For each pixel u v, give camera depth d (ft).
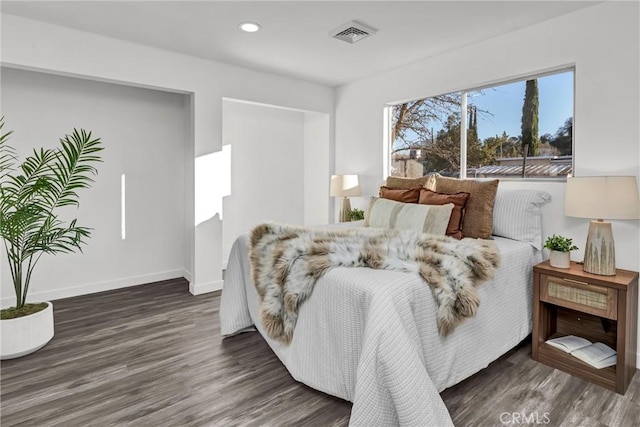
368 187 13.04
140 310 10.07
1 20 8.09
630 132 7.04
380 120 12.46
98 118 11.35
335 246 6.23
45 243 8.14
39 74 10.30
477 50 9.59
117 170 11.84
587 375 6.56
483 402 5.89
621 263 7.25
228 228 14.58
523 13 7.93
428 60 10.82
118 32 9.15
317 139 15.25
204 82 11.07
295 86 13.10
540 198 8.11
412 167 11.82
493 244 6.95
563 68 8.23
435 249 6.16
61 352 7.57
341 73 12.42
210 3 7.67
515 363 7.19
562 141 8.37
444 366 5.62
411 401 4.49
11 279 10.15
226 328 8.26
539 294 7.25
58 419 5.44
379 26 8.67
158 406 5.77
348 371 5.38
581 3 7.45
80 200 11.23
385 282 5.20
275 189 15.74
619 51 7.16
